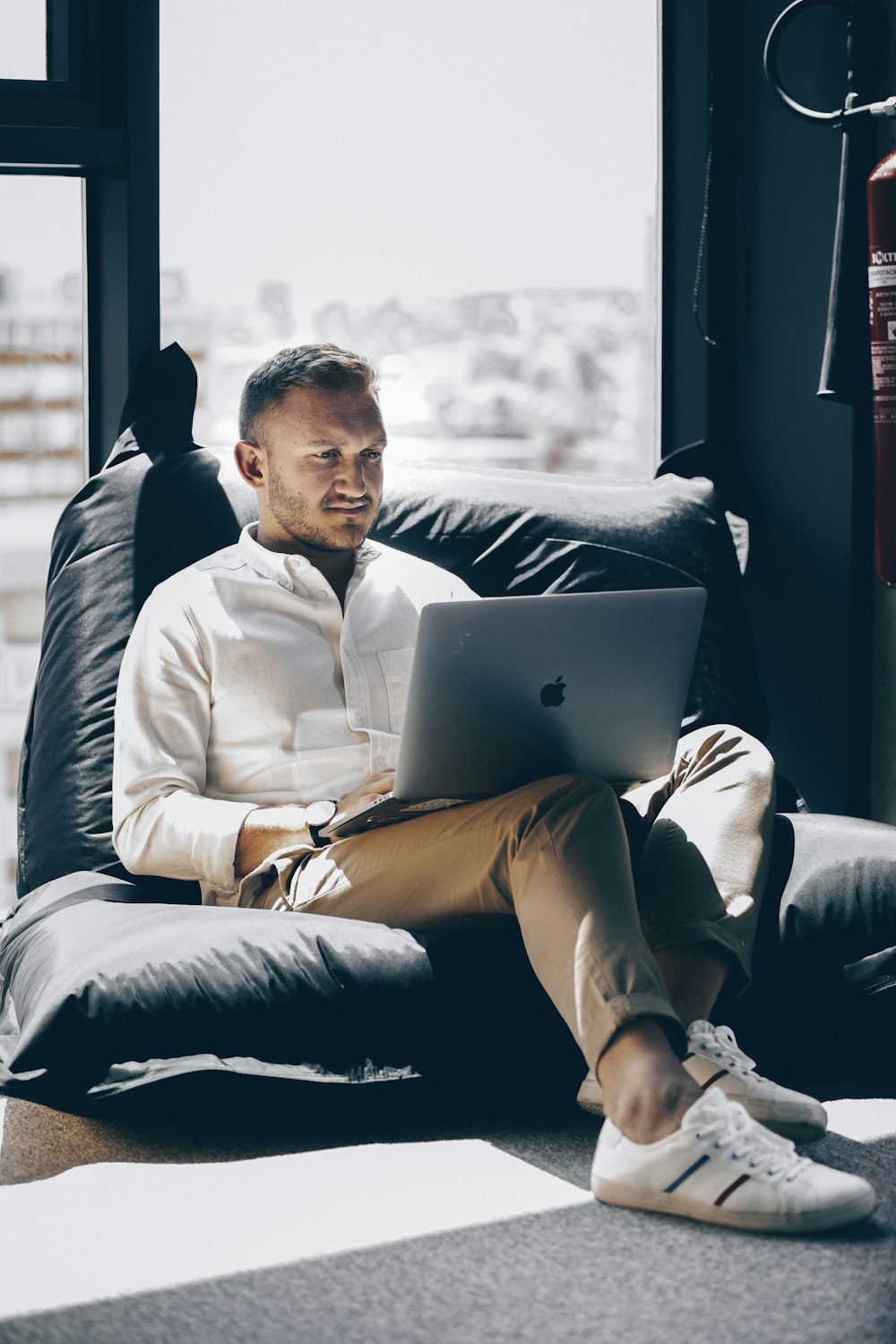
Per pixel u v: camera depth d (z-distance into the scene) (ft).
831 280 9.51
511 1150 6.06
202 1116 6.44
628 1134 5.43
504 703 6.12
